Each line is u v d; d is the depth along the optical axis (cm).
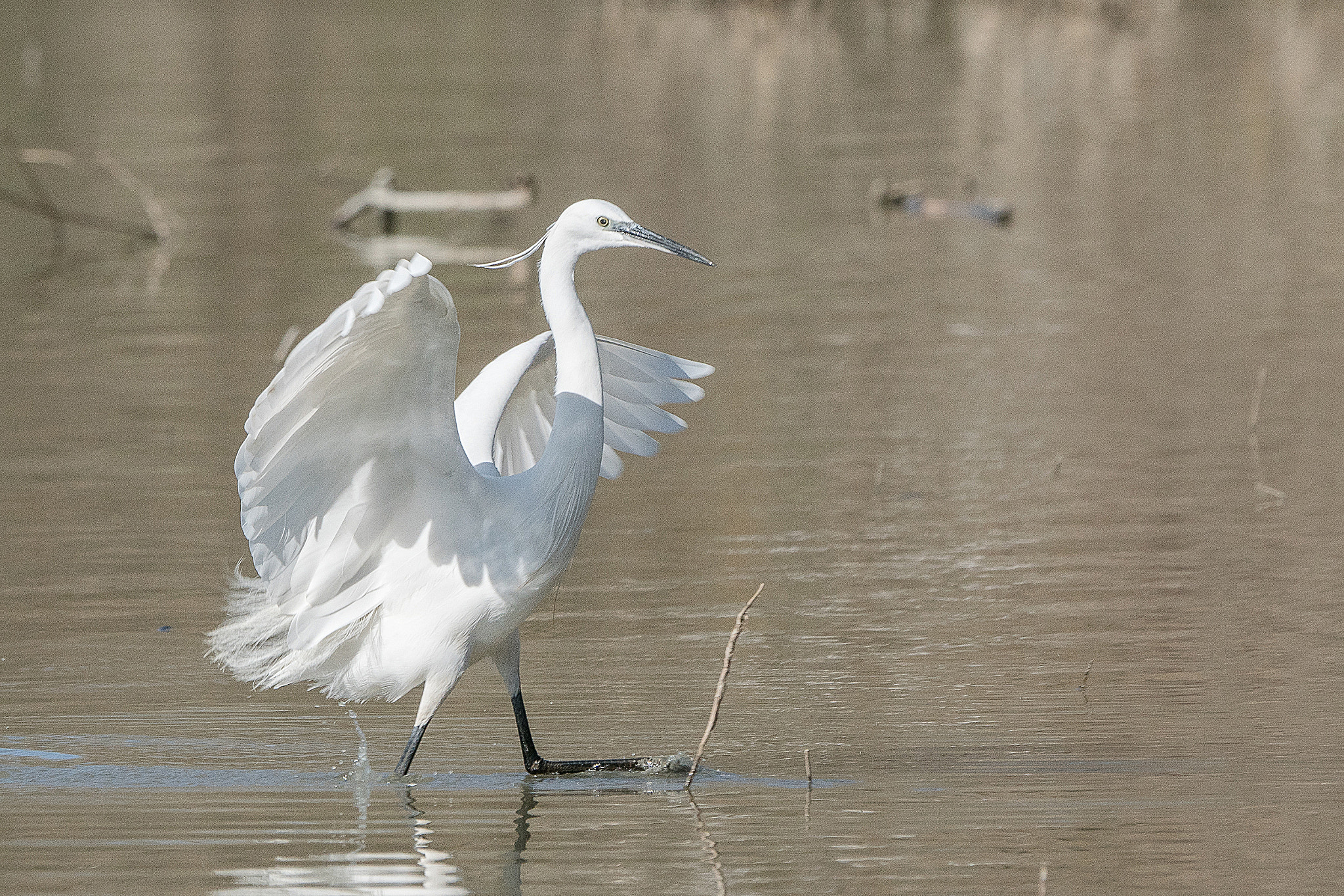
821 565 1309
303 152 3359
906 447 1627
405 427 898
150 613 1210
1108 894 757
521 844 830
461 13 5781
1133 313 2117
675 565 1319
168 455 1617
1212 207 2761
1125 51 4688
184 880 786
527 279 2398
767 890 768
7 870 798
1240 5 5591
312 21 5522
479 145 3362
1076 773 910
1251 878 771
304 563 923
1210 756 927
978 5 5841
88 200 3019
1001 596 1222
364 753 977
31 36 5131
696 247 2559
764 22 5500
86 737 995
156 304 2283
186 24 5438
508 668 966
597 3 6069
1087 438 1633
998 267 2400
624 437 1113
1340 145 3238
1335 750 929
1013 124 3588
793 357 1947
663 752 966
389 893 772
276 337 2066
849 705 1027
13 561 1326
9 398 1827
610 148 3334
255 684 1025
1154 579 1248
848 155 3278
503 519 936
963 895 759
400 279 810
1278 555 1291
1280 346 1930
